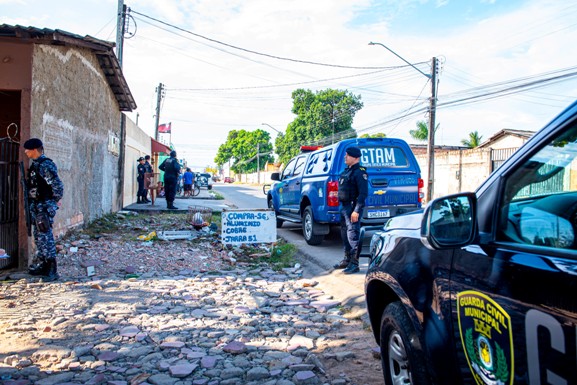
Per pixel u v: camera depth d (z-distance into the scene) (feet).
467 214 7.11
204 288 20.58
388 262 9.64
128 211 49.01
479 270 6.67
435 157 87.61
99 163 39.52
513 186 6.85
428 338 7.84
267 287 21.24
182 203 63.93
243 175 307.58
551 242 6.22
